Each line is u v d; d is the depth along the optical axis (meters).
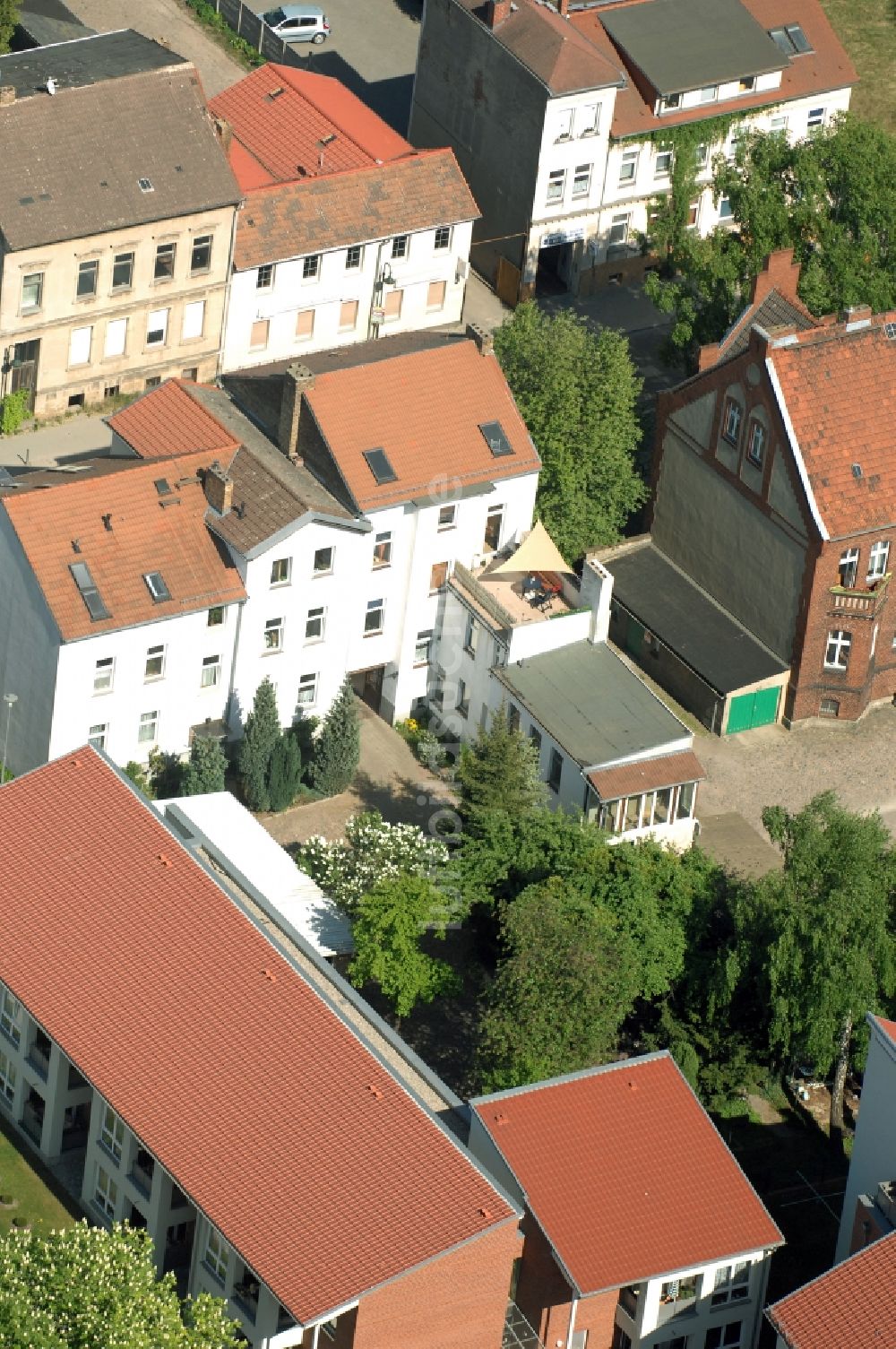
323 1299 85.81
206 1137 91.38
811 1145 106.69
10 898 99.25
